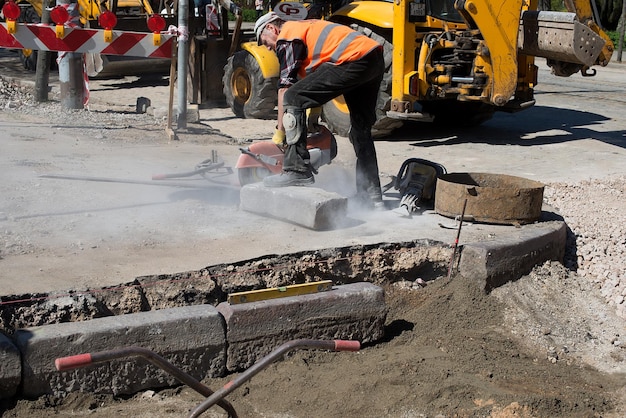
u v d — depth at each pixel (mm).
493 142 10828
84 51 9242
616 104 14586
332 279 5324
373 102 6316
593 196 8031
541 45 9758
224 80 12273
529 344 5219
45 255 4973
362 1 10914
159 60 14969
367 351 4922
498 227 6156
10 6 8875
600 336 5434
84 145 8797
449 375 4660
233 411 3449
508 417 4324
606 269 6223
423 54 9852
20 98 11695
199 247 5270
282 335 4621
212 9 12953
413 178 6672
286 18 6219
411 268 5566
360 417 4246
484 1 9438
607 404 4582
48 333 3998
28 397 3984
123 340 4141
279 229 5762
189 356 4344
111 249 5156
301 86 5867
